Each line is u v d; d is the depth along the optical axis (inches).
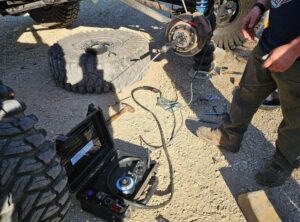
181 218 89.4
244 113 98.8
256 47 88.4
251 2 158.4
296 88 78.4
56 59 139.8
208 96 143.6
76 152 90.3
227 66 168.4
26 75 159.8
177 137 118.9
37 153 67.7
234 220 89.6
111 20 234.7
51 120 127.4
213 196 96.3
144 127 123.5
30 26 223.3
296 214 92.1
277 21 77.1
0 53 184.5
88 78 137.4
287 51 67.7
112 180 92.7
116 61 137.6
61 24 211.2
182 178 101.8
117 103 136.7
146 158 105.0
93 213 87.9
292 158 92.2
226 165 107.5
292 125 85.6
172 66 166.7
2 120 65.6
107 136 100.5
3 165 61.8
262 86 90.9
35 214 67.4
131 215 88.2
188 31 125.6
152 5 147.9
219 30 169.5
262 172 99.6
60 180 71.8
